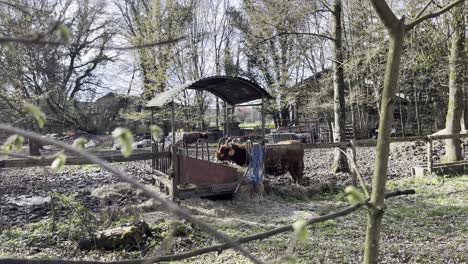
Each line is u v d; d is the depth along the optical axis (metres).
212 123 28.19
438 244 5.52
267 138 22.56
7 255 5.18
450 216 7.00
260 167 8.78
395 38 1.67
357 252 5.21
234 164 9.86
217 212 7.38
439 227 6.37
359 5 13.64
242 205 8.03
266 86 27.66
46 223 6.52
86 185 11.05
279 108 24.88
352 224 6.64
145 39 21.81
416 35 11.82
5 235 6.01
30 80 14.66
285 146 9.58
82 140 0.90
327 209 7.84
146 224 5.93
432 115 27.75
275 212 7.59
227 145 9.32
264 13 13.62
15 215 7.38
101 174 13.34
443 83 14.80
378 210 1.67
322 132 25.31
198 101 24.81
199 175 8.26
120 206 7.66
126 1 25.56
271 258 4.96
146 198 8.53
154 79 22.59
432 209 7.49
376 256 1.68
